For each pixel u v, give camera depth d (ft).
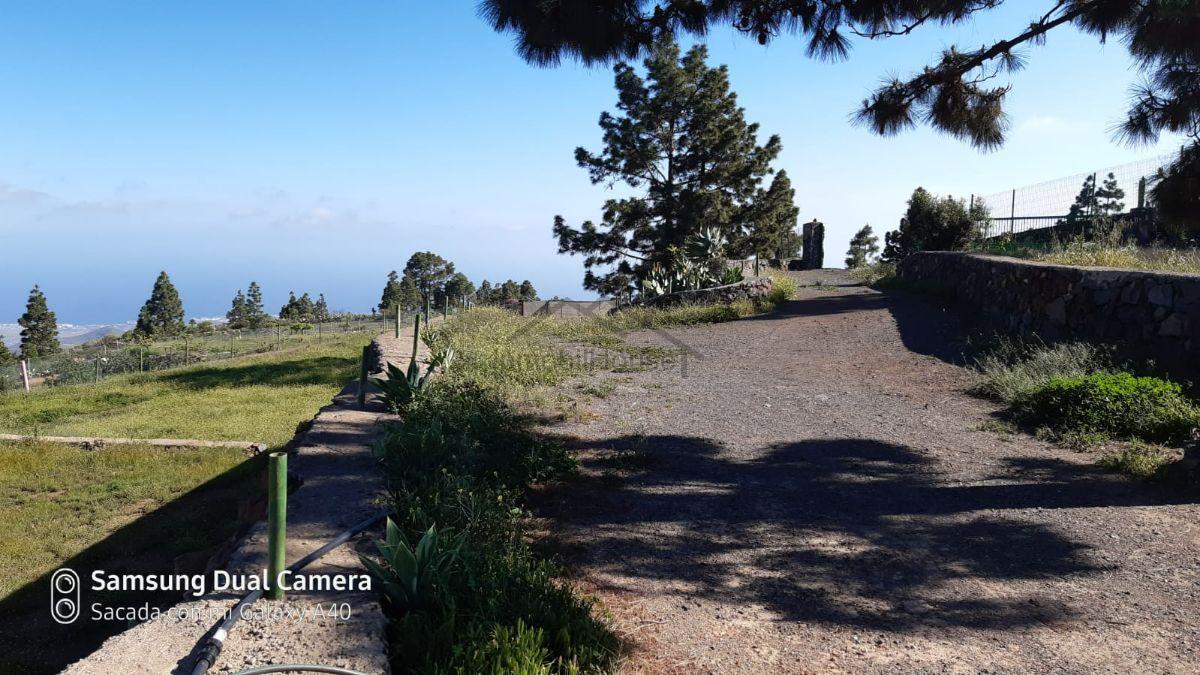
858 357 40.27
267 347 96.53
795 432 25.79
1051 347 35.35
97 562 19.75
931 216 76.84
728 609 13.08
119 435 36.22
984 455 22.77
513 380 34.32
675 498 18.93
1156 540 16.11
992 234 73.00
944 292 55.88
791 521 17.42
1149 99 28.40
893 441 24.47
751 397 31.71
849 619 12.73
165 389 55.62
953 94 28.09
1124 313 32.32
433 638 10.14
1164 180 29.09
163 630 10.15
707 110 111.14
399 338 51.60
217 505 24.06
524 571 12.91
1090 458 22.24
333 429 22.27
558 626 11.12
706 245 79.82
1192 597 13.44
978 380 32.12
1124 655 11.48
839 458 22.58
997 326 43.16
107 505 24.47
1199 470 19.03
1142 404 24.70
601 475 20.68
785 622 12.61
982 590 13.87
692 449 23.52
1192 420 22.94
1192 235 48.62
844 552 15.66
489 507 15.74
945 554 15.56
